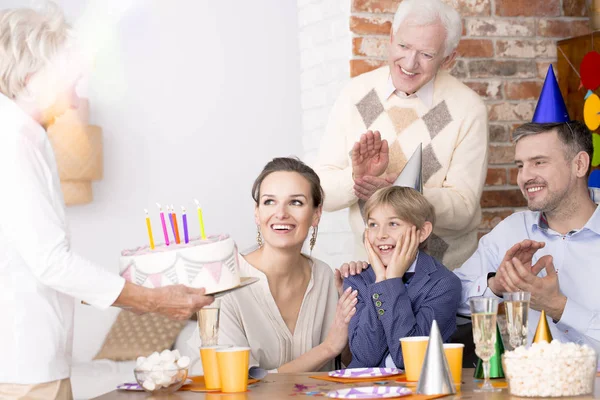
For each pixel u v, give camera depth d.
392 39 2.69
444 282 2.03
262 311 2.01
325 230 3.39
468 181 2.72
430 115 2.73
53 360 1.57
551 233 2.15
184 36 3.52
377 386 1.53
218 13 3.55
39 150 1.56
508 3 3.38
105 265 3.43
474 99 2.78
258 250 2.09
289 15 3.61
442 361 1.41
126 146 3.46
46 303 1.57
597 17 3.29
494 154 3.37
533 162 2.11
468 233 2.83
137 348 3.05
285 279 2.05
